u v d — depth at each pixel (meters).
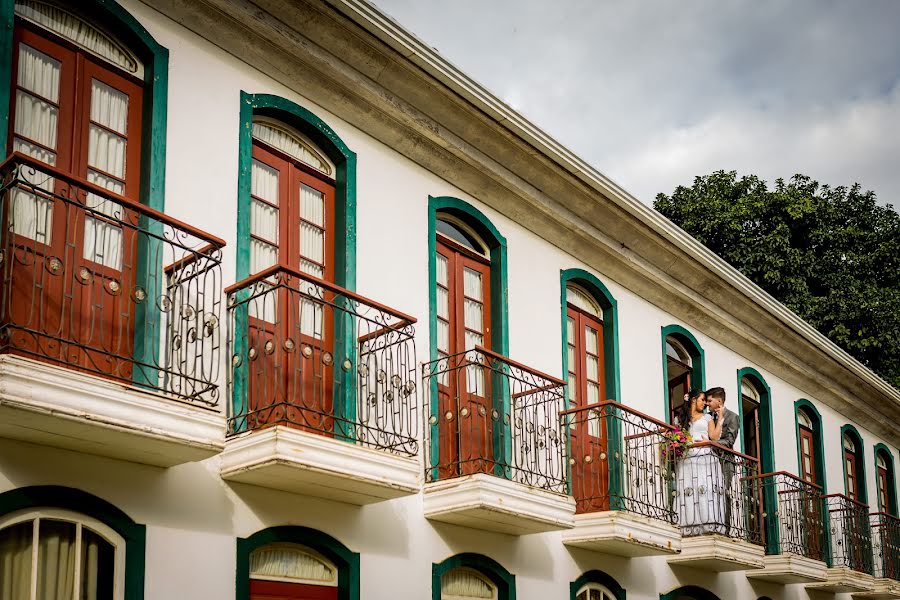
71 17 9.02
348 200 10.80
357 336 10.34
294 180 10.52
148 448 8.04
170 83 9.45
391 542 10.30
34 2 8.77
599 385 14.04
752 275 28.20
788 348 18.20
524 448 11.20
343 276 10.57
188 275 9.03
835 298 27.83
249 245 9.77
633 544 12.30
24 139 8.38
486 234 12.60
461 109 11.70
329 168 10.96
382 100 11.09
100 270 8.59
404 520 10.49
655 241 14.58
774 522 16.77
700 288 15.84
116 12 9.12
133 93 9.27
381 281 10.98
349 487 9.34
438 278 11.89
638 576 13.42
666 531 12.65
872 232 29.09
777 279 27.80
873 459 21.67
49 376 7.29
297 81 10.59
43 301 8.09
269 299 9.87
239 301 9.27
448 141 11.80
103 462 8.23
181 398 8.32
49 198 7.64
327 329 10.38
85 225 8.60
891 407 21.72
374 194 11.16
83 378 7.47
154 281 8.77
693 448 13.98
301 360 9.95
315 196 10.72
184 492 8.67
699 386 16.08
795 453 18.41
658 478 13.79
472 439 10.81
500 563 11.45
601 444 12.90
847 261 28.84
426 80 11.23
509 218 12.95
